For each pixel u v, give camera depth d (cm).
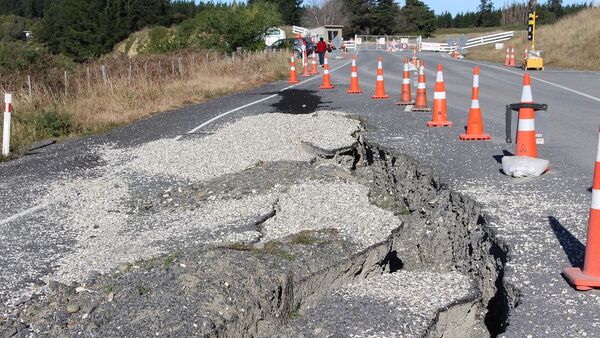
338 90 1884
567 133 1021
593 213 436
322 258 502
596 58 3200
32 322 411
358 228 585
